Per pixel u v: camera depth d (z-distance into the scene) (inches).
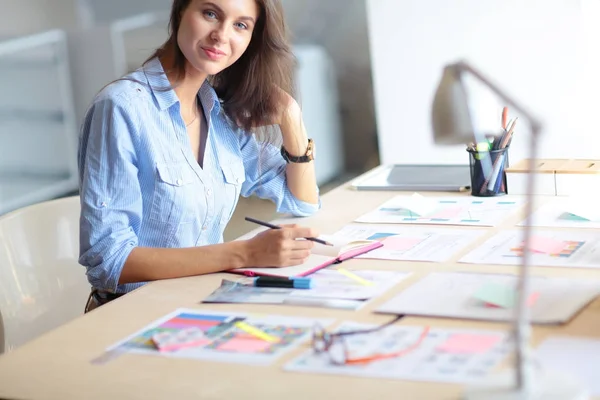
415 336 49.1
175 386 45.5
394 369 44.9
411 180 91.6
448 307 53.2
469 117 46.6
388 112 124.0
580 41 110.5
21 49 135.0
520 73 114.3
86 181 70.6
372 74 135.8
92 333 54.6
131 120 71.7
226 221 82.4
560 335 47.7
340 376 44.7
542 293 54.5
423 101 121.5
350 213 82.0
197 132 79.9
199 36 73.1
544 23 111.7
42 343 53.5
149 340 52.5
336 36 141.8
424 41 119.0
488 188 82.8
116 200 70.3
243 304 57.8
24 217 78.6
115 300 61.2
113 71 139.6
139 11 137.8
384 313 53.4
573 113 112.8
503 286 55.0
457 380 42.9
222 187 80.5
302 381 44.6
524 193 82.6
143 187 74.0
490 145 83.2
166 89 74.9
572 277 57.6
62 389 46.4
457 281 58.4
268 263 65.7
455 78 46.1
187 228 76.6
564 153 113.6
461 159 121.8
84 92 139.9
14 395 46.3
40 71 136.6
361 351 47.6
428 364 45.1
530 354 42.0
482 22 114.9
